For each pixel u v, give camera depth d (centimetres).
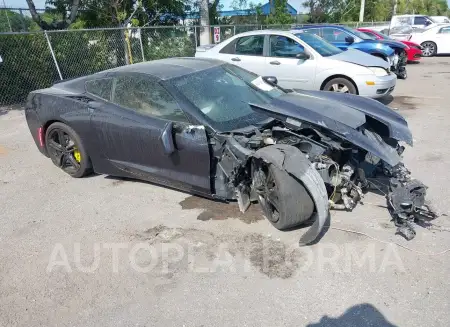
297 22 2378
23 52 984
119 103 420
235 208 383
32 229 369
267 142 342
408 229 320
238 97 405
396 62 1116
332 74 750
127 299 273
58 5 1445
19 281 298
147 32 1288
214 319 252
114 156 430
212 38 1520
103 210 398
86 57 1129
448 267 285
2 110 908
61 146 477
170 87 382
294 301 263
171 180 391
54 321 258
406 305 254
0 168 527
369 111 400
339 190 347
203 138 346
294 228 344
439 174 441
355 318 246
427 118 679
